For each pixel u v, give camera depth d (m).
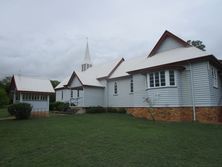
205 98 13.21
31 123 12.45
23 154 5.57
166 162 4.83
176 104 13.95
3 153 5.67
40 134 8.55
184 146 6.40
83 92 22.23
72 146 6.42
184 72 14.54
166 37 18.48
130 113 20.02
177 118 13.77
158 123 12.20
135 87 18.06
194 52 14.83
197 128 10.10
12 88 18.22
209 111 12.93
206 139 7.42
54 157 5.25
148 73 15.95
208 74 13.21
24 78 18.00
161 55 17.94
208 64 13.33
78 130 9.51
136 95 17.80
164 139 7.42
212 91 13.46
